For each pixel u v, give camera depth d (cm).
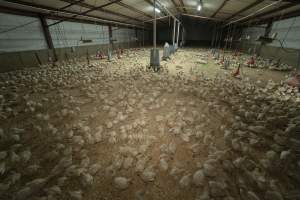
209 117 280
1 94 382
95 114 294
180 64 874
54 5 711
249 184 148
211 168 158
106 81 517
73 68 716
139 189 146
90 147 204
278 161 170
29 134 230
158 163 176
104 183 152
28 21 714
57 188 141
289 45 840
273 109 296
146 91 423
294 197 133
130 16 1399
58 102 346
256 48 1309
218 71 694
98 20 1211
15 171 165
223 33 2497
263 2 701
